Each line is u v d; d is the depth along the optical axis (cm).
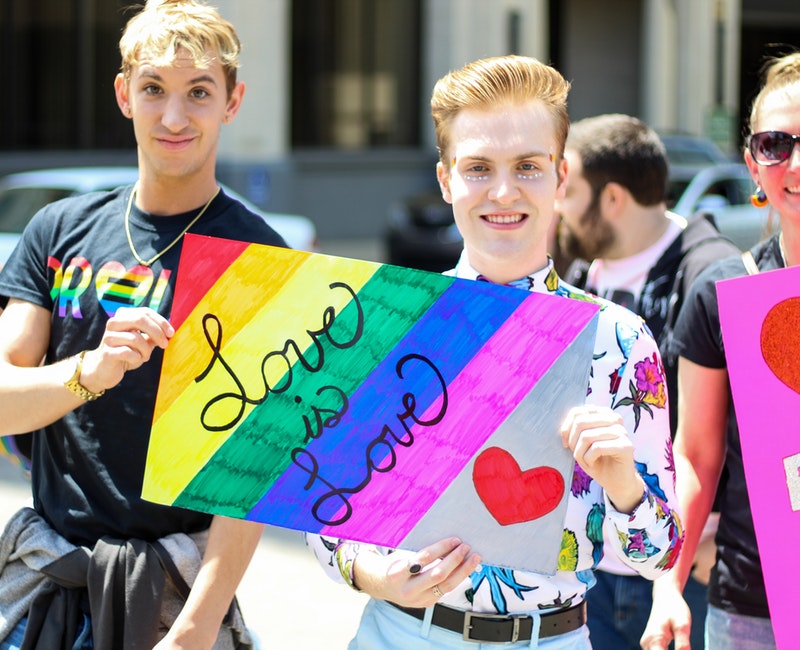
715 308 251
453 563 200
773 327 228
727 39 2091
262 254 214
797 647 221
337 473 210
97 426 239
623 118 331
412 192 1820
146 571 231
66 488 242
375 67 1820
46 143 1622
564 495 201
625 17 2159
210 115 244
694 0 2053
